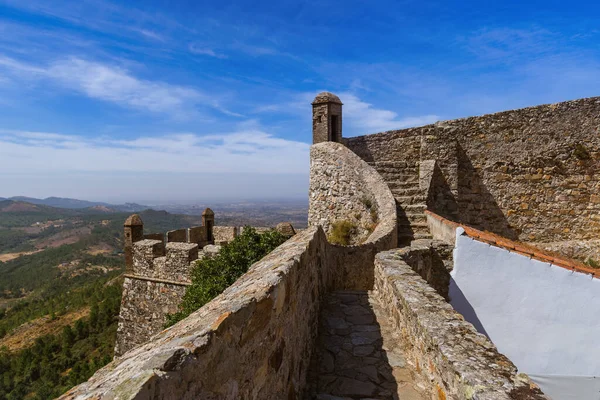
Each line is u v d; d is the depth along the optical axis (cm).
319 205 1210
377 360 408
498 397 200
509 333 585
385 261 579
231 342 183
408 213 1044
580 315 536
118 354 1394
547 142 1061
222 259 1020
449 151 1152
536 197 1081
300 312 365
